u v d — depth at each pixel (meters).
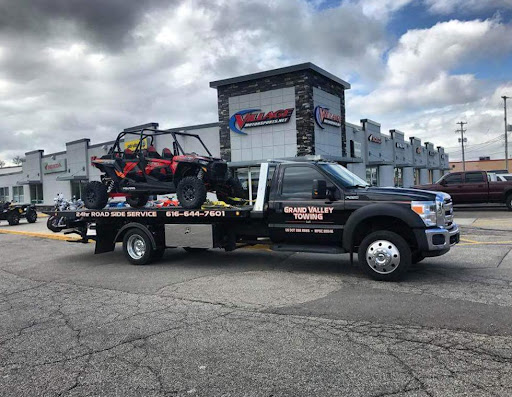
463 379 3.33
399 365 3.62
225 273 7.68
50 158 34.84
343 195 6.95
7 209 21.67
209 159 8.84
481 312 4.93
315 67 19.17
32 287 7.29
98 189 9.84
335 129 21.67
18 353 4.23
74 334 4.73
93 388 3.41
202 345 4.23
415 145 44.97
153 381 3.49
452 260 8.02
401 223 6.85
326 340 4.24
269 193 7.63
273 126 19.81
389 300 5.54
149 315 5.31
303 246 7.35
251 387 3.32
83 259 10.12
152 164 9.26
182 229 8.48
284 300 5.76
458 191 18.38
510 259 7.96
